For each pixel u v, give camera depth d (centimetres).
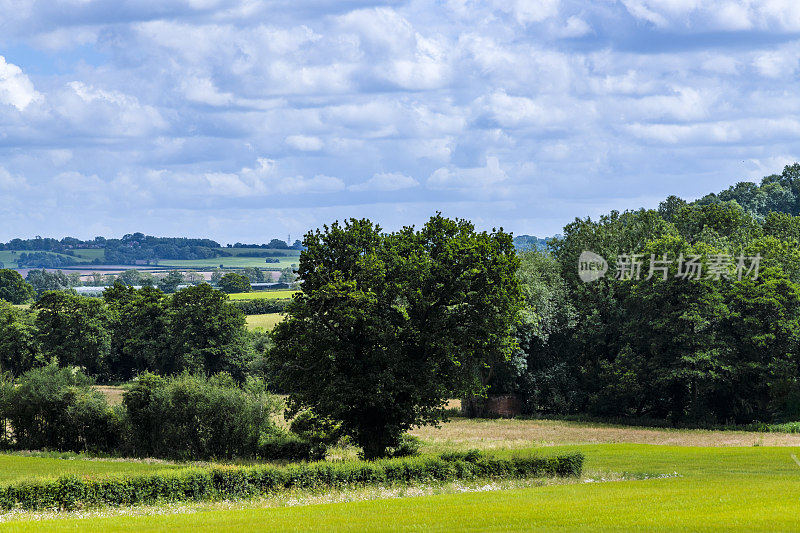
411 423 5394
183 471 3297
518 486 3634
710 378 7750
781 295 7944
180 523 2527
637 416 8519
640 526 2258
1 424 6272
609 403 8488
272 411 5794
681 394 8256
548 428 7588
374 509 2772
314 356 5266
